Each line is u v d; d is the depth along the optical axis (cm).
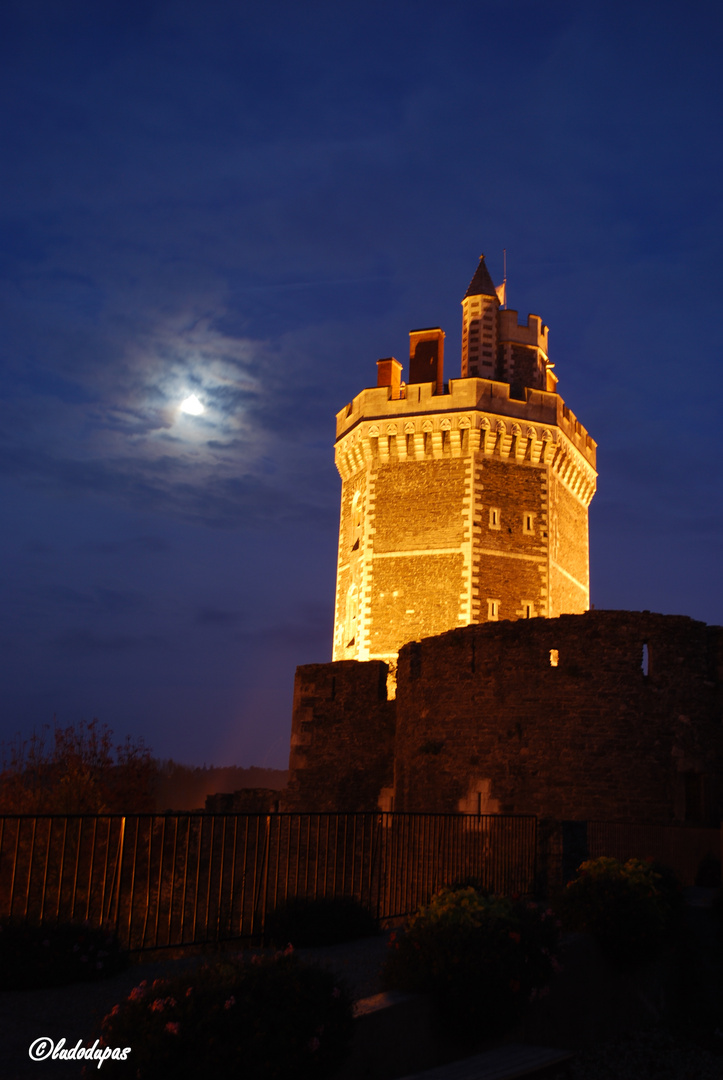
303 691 3466
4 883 2334
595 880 1467
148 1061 729
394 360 4525
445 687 2519
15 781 3644
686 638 2344
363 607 4241
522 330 4638
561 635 2331
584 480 4788
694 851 1934
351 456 4544
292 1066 759
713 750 2306
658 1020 1497
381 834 1514
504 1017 1062
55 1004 963
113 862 2444
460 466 4219
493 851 1736
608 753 2238
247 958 1125
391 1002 964
